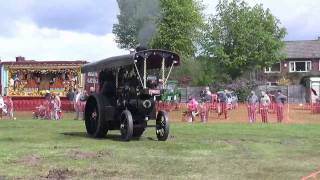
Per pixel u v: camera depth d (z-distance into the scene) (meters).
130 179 9.56
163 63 15.94
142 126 16.20
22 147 14.16
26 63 40.19
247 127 21.94
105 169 10.59
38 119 29.61
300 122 26.80
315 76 53.72
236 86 46.22
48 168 10.70
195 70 58.84
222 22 55.72
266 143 15.45
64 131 19.83
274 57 56.47
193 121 28.03
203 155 12.74
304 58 65.25
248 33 55.09
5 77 40.28
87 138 16.94
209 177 9.78
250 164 11.36
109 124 17.00
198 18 48.78
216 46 55.72
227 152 13.34
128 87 16.23
